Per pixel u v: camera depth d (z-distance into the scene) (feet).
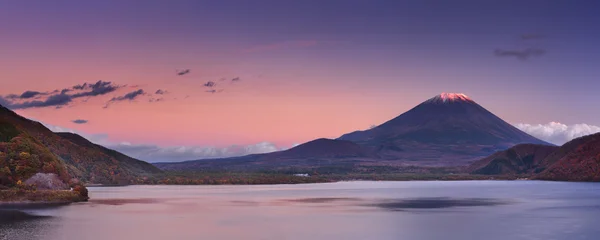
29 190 465.47
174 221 338.13
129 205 444.55
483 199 522.88
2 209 395.14
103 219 342.64
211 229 304.71
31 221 327.26
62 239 268.41
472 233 292.40
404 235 286.87
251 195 600.39
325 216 366.02
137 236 280.72
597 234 286.66
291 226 317.63
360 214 379.55
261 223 330.95
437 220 344.49
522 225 320.50
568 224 323.37
